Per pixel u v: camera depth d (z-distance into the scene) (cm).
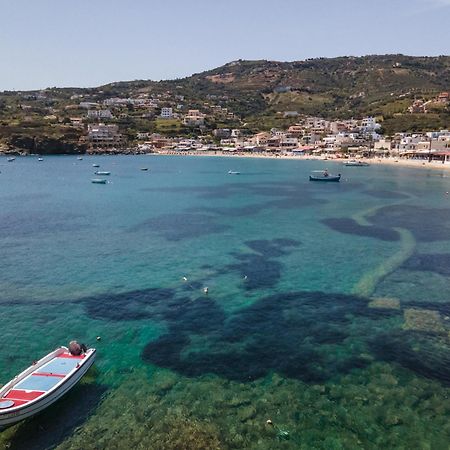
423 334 3155
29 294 3862
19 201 9331
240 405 2373
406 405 2373
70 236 6078
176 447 2059
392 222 7200
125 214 7881
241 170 17738
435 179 14125
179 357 2852
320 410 2333
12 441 2095
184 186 12425
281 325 3306
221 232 6400
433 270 4575
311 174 15850
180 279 4275
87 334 3148
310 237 6097
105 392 2475
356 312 3531
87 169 17150
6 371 2664
